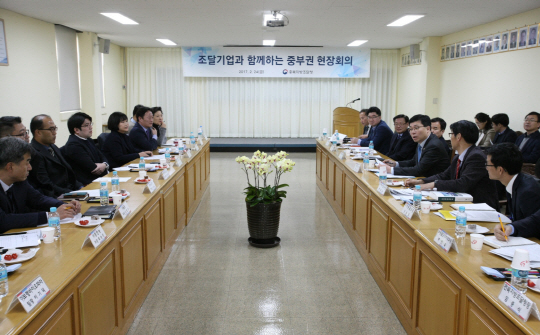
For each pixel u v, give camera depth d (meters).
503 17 6.95
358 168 4.36
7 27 6.24
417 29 8.33
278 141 11.62
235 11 6.44
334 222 5.23
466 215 2.47
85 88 9.09
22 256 1.96
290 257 4.08
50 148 3.66
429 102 9.79
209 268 3.80
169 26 8.02
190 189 5.34
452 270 2.01
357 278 3.61
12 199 2.62
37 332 1.55
